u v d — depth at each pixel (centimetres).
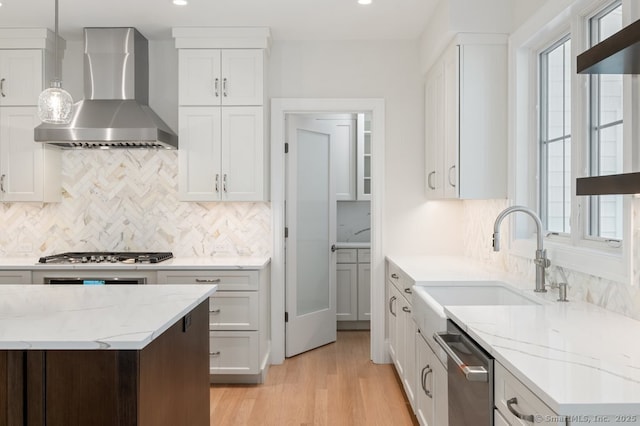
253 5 350
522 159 304
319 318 477
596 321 180
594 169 235
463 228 419
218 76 396
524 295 245
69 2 344
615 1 218
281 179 423
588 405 105
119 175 429
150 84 426
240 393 360
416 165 424
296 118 449
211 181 397
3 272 369
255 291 369
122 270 368
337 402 344
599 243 222
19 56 395
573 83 239
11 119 396
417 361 280
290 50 424
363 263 539
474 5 313
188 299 229
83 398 163
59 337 164
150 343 176
